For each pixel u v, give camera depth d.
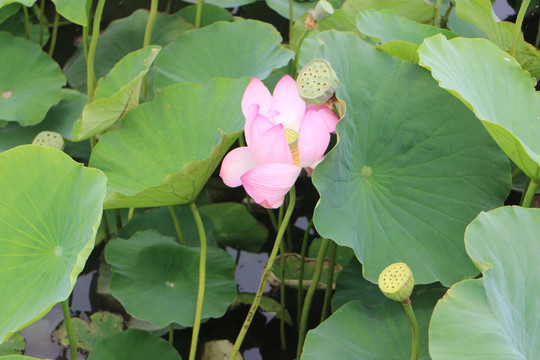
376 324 2.34
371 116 2.46
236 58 2.84
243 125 2.47
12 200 2.31
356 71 2.48
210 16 3.33
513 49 2.63
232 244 2.97
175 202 2.44
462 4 2.69
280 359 2.70
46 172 2.32
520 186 2.80
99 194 2.28
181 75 2.83
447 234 2.37
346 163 2.38
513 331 2.12
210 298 2.56
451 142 2.44
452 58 2.38
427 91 2.47
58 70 2.98
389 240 2.36
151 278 2.57
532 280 2.18
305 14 2.95
